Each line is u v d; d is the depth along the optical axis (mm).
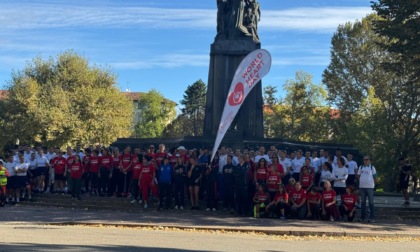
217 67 30344
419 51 28625
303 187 21062
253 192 20969
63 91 60812
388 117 53438
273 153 22797
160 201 21984
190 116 93438
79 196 23859
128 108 65312
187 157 22828
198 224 18141
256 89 30203
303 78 64938
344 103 58844
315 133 61562
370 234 17328
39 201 24750
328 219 20594
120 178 24062
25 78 60281
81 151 27188
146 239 14266
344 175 21281
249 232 17078
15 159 24766
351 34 58250
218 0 30953
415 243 16094
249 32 30766
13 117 58719
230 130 29844
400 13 30172
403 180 24375
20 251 11164
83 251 11484
